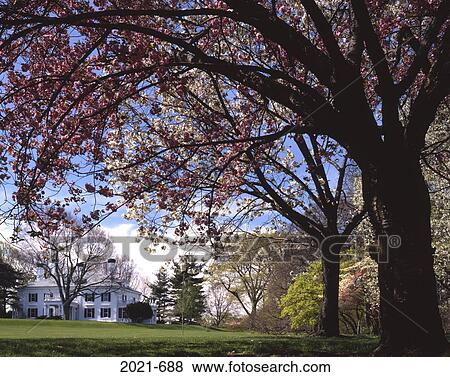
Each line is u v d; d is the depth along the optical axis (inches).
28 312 2674.7
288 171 614.9
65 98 377.4
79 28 392.5
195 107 512.7
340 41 501.0
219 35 445.4
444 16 346.0
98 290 2586.1
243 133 474.9
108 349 417.4
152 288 2378.2
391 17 451.8
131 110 499.2
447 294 944.9
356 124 328.8
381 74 334.0
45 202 402.6
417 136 342.0
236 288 1588.3
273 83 347.6
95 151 377.7
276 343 460.1
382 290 342.3
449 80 330.6
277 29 327.3
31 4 340.8
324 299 669.9
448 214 783.7
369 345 428.5
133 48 354.3
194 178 469.1
